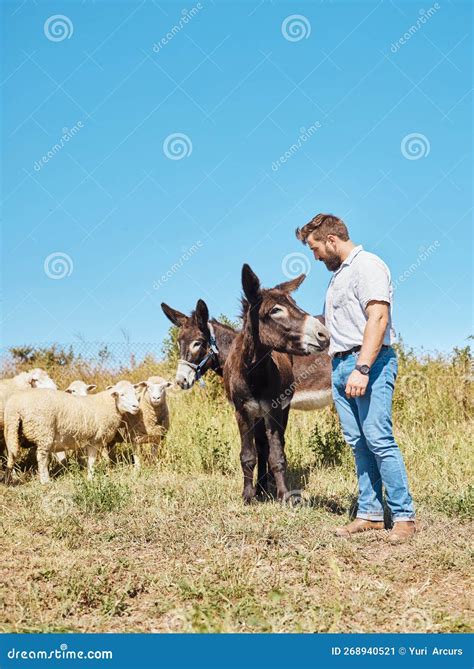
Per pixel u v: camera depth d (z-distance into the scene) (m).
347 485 7.46
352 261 5.32
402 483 5.25
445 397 10.98
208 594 4.10
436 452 8.33
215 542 5.12
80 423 8.38
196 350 7.85
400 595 4.16
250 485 6.60
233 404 6.79
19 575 4.55
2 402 8.59
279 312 6.11
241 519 5.79
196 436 9.25
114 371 14.62
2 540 5.34
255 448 6.93
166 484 7.41
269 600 4.04
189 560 4.83
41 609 4.04
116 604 4.01
